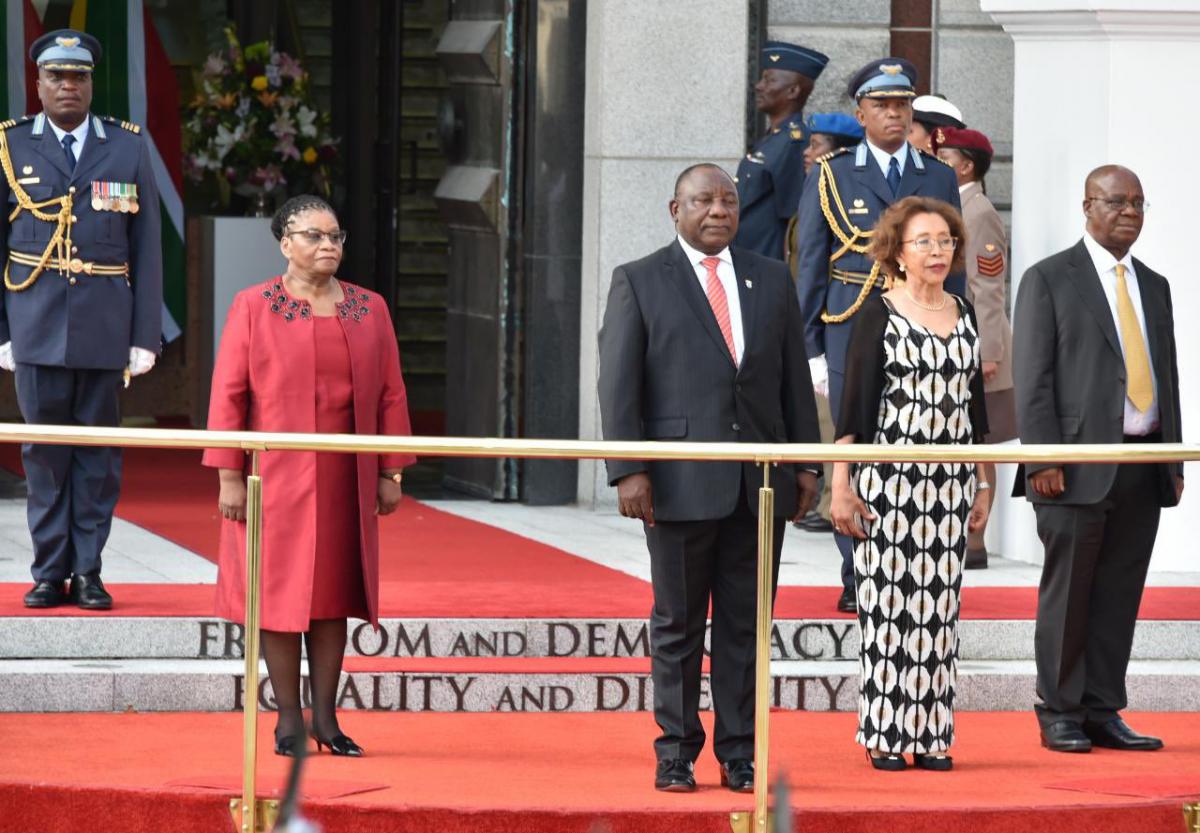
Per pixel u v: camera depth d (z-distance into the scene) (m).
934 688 11.16
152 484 19.56
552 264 18.83
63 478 13.19
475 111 19.67
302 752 4.24
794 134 16.64
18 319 13.34
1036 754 11.76
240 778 10.47
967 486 11.27
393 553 15.85
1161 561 16.09
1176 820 10.30
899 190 14.00
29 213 13.36
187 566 14.96
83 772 10.70
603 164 18.34
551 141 18.77
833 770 11.19
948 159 15.67
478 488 19.56
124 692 12.47
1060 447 10.37
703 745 11.22
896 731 11.12
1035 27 16.34
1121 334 11.93
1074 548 11.69
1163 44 15.99
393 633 13.02
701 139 18.42
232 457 11.05
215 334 22.95
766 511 10.22
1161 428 11.98
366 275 25.30
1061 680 11.83
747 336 10.74
